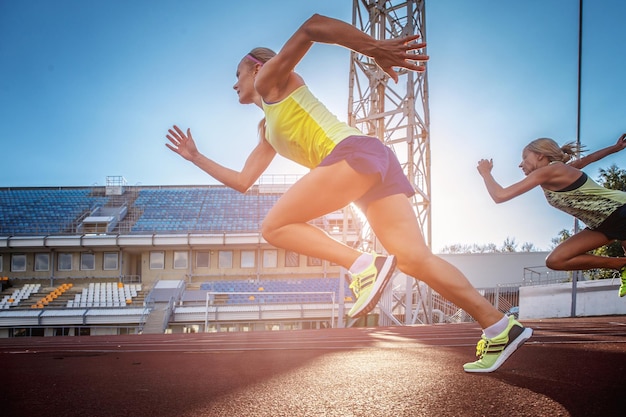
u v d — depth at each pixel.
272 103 1.95
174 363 3.07
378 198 1.86
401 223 1.86
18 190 32.56
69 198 31.78
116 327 22.11
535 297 10.90
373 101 12.68
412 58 1.65
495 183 2.72
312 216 1.80
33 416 1.48
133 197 32.25
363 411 1.42
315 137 1.89
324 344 4.77
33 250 26.67
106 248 26.42
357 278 1.78
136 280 27.03
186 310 22.25
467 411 1.38
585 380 1.80
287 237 1.81
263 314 22.27
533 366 2.18
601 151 3.25
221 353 3.86
